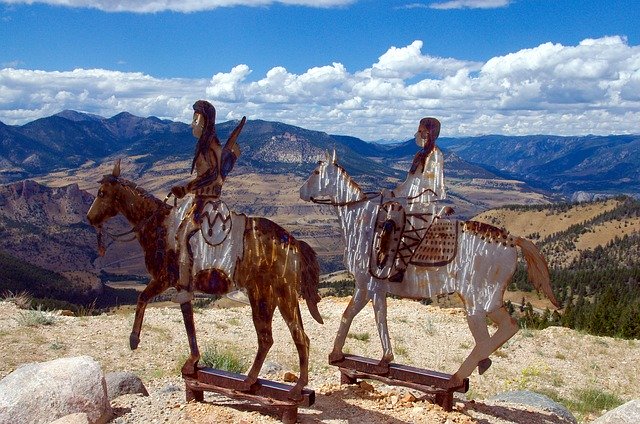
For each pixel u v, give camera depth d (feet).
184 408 24.72
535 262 26.45
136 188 25.13
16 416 20.54
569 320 117.19
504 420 27.48
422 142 28.68
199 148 24.31
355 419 24.77
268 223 24.18
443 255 27.43
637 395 46.93
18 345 40.22
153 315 55.21
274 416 24.25
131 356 40.93
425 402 27.89
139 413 24.03
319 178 29.73
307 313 63.16
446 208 27.81
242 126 25.40
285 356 45.93
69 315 55.42
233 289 24.16
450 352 53.21
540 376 49.32
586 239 586.04
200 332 50.14
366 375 29.25
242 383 24.14
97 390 22.41
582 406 41.68
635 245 527.81
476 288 26.71
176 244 24.50
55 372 22.16
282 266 23.66
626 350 58.95
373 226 28.71
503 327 26.66
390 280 28.40
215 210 24.30
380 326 28.63
